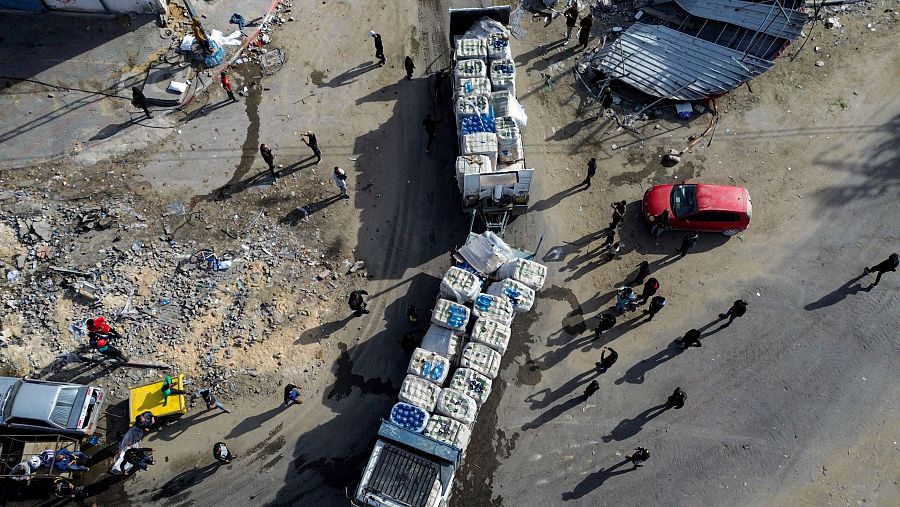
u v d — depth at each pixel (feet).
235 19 80.69
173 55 78.79
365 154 73.46
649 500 56.08
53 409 55.26
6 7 80.33
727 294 65.26
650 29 79.15
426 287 65.72
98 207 68.74
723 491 56.34
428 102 76.95
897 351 62.03
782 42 75.66
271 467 57.26
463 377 55.01
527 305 58.39
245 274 65.57
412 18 82.89
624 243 68.08
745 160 72.43
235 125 75.00
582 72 78.54
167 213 68.90
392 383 60.95
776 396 60.18
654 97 75.87
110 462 57.11
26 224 67.05
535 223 69.15
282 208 69.67
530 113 76.07
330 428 58.90
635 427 59.06
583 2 83.35
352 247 67.87
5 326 61.57
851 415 59.26
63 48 79.10
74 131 73.82
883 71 77.46
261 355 61.67
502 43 70.74
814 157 72.38
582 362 62.08
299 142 74.02
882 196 69.97
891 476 56.65
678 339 63.05
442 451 50.37
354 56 80.12
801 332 63.10
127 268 65.26
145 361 60.90
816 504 55.77
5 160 71.51
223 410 59.26
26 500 55.72
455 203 70.54
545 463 57.57
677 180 71.56
